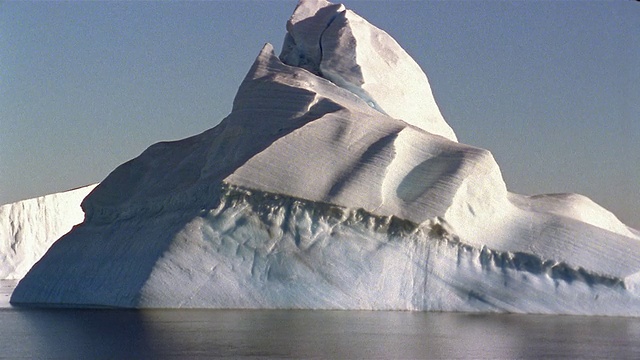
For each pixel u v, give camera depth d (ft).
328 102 271.28
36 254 466.70
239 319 215.31
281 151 254.27
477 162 258.37
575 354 180.75
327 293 236.02
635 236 285.23
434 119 309.01
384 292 238.68
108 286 249.14
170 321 212.43
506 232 254.27
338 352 177.17
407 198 252.01
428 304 239.71
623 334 205.36
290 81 279.90
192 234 240.53
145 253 246.27
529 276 245.86
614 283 244.22
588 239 252.62
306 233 242.58
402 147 260.42
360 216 245.24
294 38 309.83
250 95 278.26
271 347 180.75
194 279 234.99
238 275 236.43
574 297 242.58
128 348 180.65
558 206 273.54
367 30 310.45
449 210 248.32
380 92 293.23
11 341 190.60
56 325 211.61
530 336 200.23
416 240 245.45
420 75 313.12
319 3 318.45
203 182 256.11
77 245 274.77
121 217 274.98
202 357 171.42
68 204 483.92
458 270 245.24
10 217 463.42
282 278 236.63
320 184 247.50
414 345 185.98
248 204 245.45
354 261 240.32
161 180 277.44
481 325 214.69
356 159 254.68
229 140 272.72
